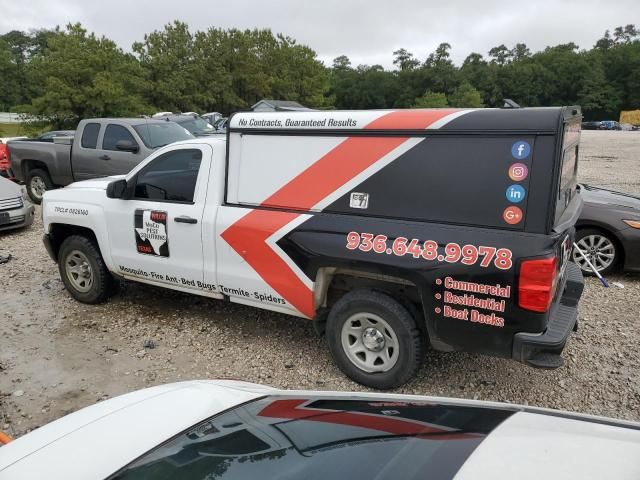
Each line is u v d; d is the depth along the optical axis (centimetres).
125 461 190
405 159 355
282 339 487
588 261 610
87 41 3161
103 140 1011
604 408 371
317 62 6525
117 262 521
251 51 6003
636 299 567
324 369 432
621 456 150
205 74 5272
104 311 553
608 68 10662
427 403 225
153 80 4969
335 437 185
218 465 177
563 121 312
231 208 433
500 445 161
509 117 321
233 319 531
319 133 386
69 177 1075
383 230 362
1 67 8456
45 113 3047
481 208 332
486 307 332
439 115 343
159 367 438
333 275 409
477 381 409
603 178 1500
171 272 480
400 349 372
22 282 651
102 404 252
